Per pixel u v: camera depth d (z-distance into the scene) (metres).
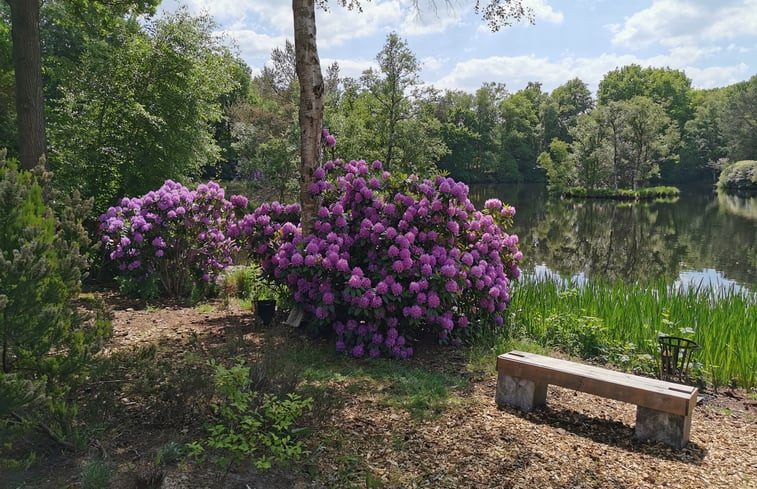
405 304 5.54
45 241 2.97
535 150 78.81
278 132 27.91
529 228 27.55
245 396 2.96
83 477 2.50
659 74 80.06
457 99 70.12
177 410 3.28
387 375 4.75
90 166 11.77
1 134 12.36
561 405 4.31
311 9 6.14
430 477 2.95
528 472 3.08
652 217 32.78
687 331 5.48
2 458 2.62
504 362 4.17
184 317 6.82
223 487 2.64
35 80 7.82
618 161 51.84
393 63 22.12
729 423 4.21
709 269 16.77
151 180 12.32
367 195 5.77
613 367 5.73
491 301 6.04
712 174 69.19
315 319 5.74
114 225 8.02
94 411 3.11
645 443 3.65
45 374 2.77
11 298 2.56
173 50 12.43
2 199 2.83
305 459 3.01
